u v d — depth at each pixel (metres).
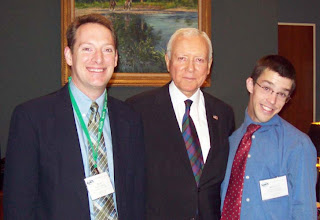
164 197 1.89
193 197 1.89
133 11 3.87
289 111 6.23
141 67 3.91
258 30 4.12
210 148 1.98
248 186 1.83
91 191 1.54
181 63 1.96
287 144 1.80
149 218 1.88
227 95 4.10
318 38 6.29
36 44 3.72
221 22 4.05
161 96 2.07
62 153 1.54
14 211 1.44
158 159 1.93
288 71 1.74
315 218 1.73
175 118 1.99
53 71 3.76
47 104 1.59
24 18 3.69
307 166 1.74
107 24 1.64
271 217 1.77
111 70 1.64
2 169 3.06
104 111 1.71
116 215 1.61
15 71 3.69
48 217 1.49
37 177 1.50
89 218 1.53
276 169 1.81
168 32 3.94
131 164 1.73
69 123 1.59
